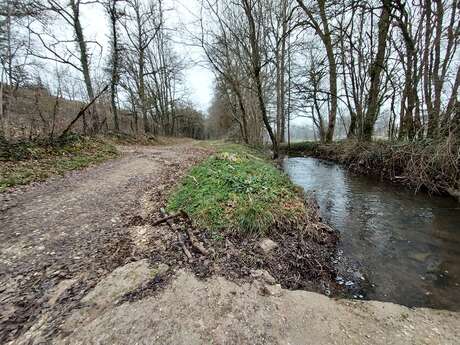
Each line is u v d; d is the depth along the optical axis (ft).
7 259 9.73
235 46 40.96
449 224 16.99
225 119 114.11
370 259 12.91
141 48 64.49
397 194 24.54
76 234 12.01
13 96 33.06
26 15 34.06
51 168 22.77
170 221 13.24
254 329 7.04
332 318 7.93
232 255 10.80
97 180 21.40
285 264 11.05
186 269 9.48
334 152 47.75
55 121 29.27
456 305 9.57
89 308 7.38
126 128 78.59
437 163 23.13
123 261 9.93
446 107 25.17
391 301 9.83
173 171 25.75
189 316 7.25
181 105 128.88
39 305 7.47
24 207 14.89
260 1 38.88
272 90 61.93
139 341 6.31
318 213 17.74
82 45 43.78
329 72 53.06
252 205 13.78
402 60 34.68
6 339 6.30
